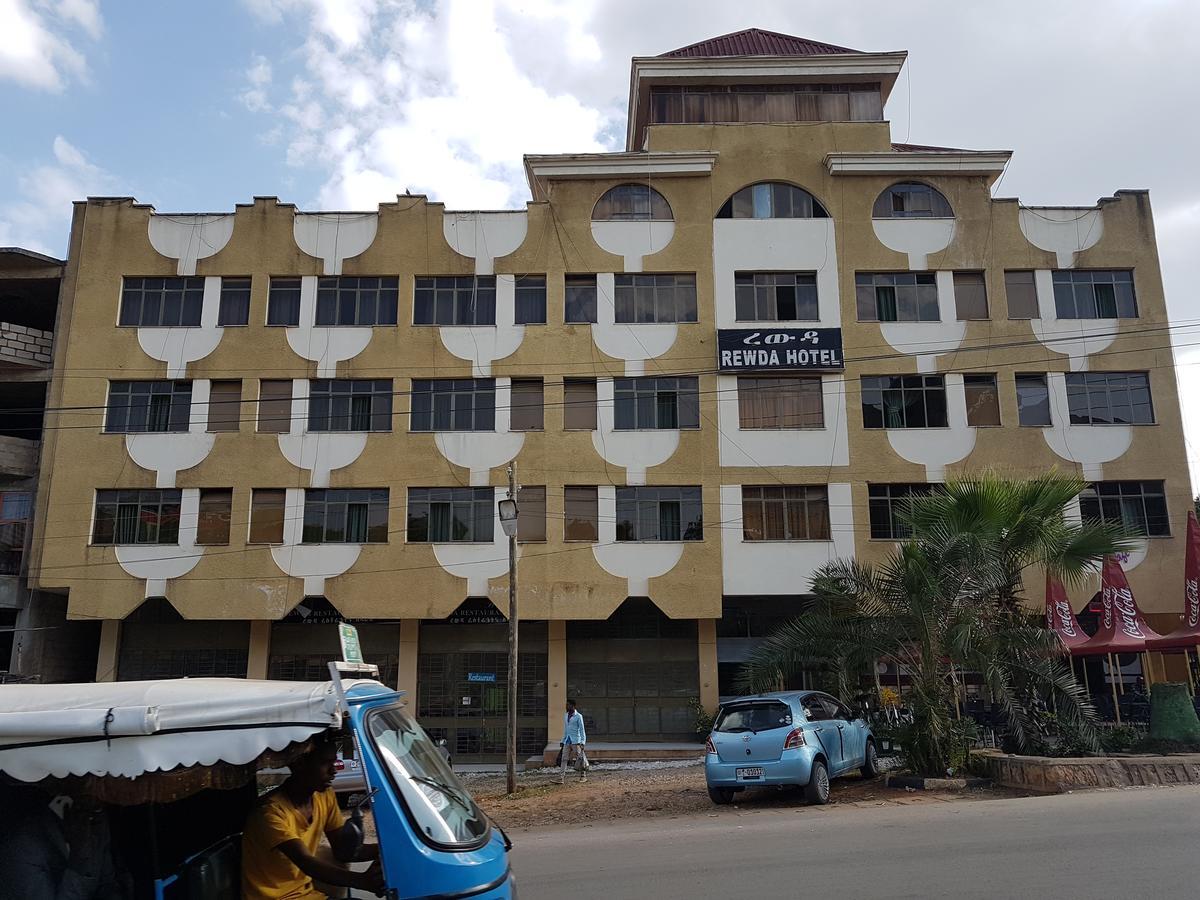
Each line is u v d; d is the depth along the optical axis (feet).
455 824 14.89
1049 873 25.03
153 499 86.58
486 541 85.76
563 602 84.33
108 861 14.76
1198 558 62.44
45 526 85.30
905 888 24.25
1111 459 87.20
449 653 87.97
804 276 90.99
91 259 90.17
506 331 88.94
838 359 88.17
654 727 86.58
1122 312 90.94
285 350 88.43
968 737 47.93
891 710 60.75
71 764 13.42
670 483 86.33
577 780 65.72
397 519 85.71
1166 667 85.71
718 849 31.71
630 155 91.35
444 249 90.48
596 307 89.81
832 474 86.63
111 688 15.01
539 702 87.04
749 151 93.04
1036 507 50.96
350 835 14.14
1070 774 42.29
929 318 90.38
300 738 13.69
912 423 87.92
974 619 46.34
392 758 14.85
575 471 86.58
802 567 84.99
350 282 90.48
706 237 90.84
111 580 84.64
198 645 88.02
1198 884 23.13
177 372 88.07
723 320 89.15
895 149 102.37
